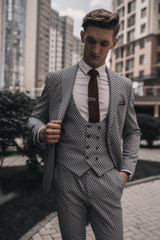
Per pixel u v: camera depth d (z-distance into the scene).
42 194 3.69
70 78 1.29
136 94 27.34
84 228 1.27
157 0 35.25
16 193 3.70
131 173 1.31
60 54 135.62
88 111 1.25
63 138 1.29
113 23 1.17
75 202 1.23
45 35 112.69
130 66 40.06
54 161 1.31
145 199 3.94
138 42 37.94
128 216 3.23
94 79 1.27
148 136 11.04
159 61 35.81
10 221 2.81
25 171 4.89
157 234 2.72
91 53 1.21
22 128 3.81
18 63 93.44
